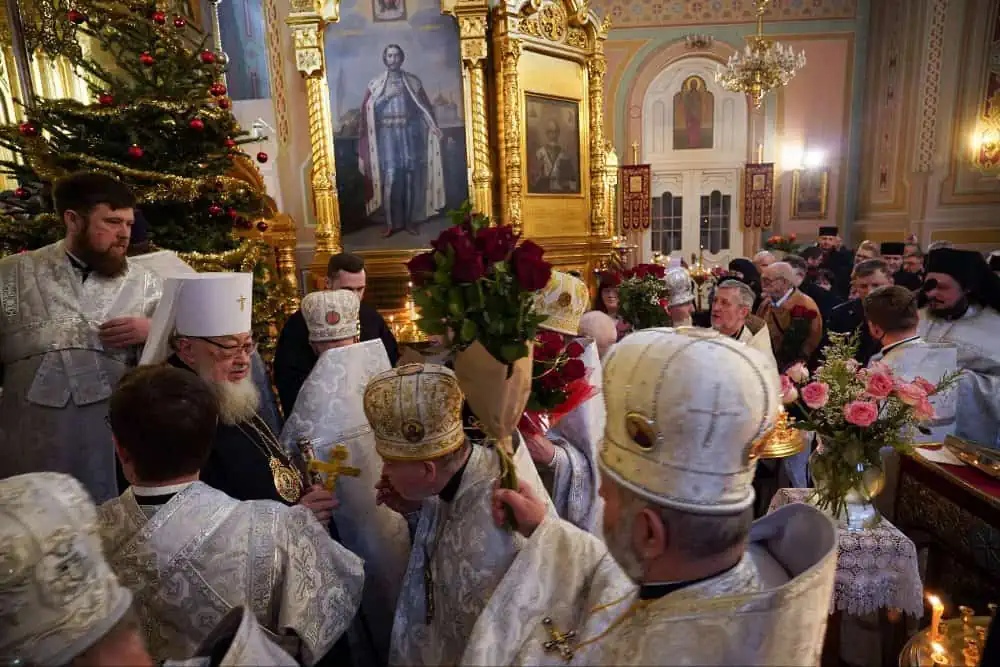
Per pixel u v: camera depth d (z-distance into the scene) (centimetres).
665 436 77
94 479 219
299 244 656
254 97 975
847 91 1156
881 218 1100
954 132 993
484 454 134
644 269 386
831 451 202
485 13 567
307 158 640
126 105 273
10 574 62
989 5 939
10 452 214
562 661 98
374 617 194
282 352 259
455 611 123
